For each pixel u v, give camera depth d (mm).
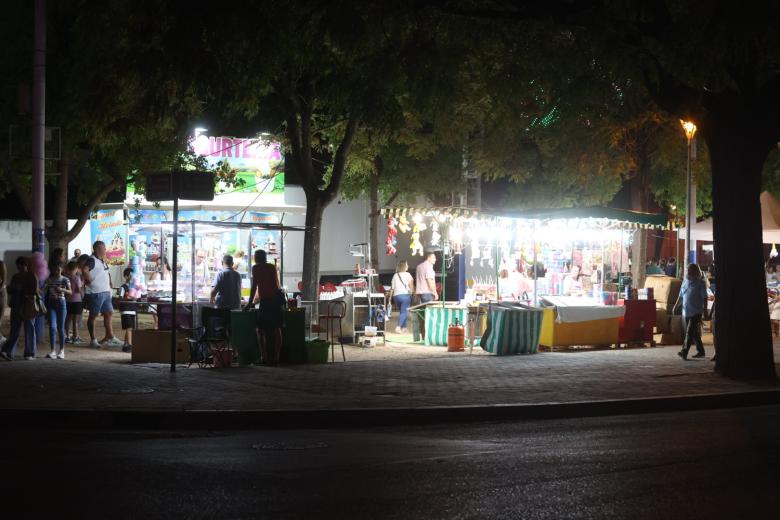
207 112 25203
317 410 11797
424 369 16422
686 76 15102
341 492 7434
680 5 16266
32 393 12930
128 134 21984
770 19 13180
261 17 14539
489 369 16469
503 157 29078
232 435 10836
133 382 14156
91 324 19594
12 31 23094
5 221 30812
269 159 30062
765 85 15164
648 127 30094
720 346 15758
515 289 22516
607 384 14633
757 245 15523
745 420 11945
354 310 21641
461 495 7340
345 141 22109
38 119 18594
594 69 18750
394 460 8875
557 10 14680
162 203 29422
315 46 16828
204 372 15547
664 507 6988
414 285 26938
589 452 9352
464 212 20969
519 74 19594
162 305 17797
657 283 22094
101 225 31734
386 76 17109
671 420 12016
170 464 8648
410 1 15000
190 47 14250
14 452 9352
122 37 18766
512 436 10625
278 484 7727
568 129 28234
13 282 16922
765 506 7031
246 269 25406
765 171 30391
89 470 8336
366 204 36938
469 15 15047
